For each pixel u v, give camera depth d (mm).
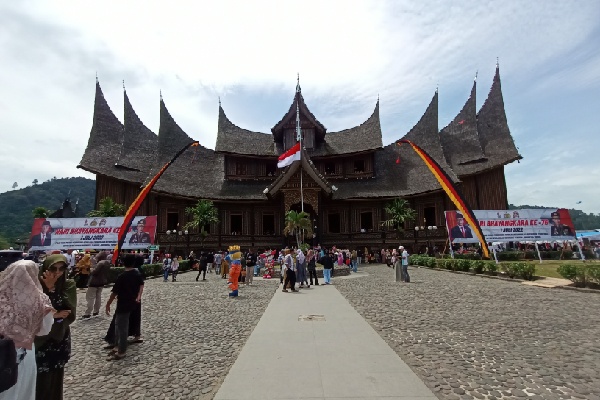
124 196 42156
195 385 5137
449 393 4598
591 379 5082
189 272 30078
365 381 4898
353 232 44656
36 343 3715
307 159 38531
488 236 26500
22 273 3119
